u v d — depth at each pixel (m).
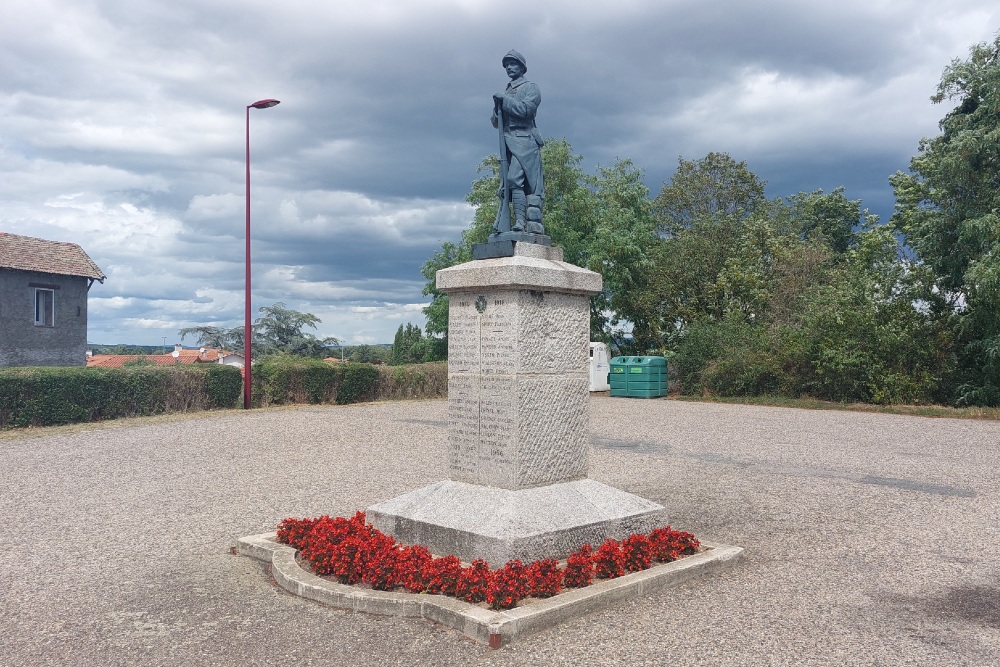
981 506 9.93
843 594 6.30
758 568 7.06
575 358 7.51
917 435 17.83
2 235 28.75
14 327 27.39
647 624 5.56
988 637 5.37
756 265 34.03
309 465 13.14
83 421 19.25
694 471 12.71
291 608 5.93
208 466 13.05
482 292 7.20
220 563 7.22
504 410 6.96
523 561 6.35
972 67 24.39
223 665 4.90
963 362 24.89
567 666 4.83
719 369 29.25
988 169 23.75
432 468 12.83
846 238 47.62
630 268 35.34
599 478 12.06
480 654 5.02
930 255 25.00
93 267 30.53
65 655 5.07
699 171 43.16
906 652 5.09
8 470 12.64
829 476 12.25
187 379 21.75
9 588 6.50
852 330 25.91
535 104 7.89
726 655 5.02
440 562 6.02
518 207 7.77
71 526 8.76
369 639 5.29
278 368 24.36
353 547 6.40
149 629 5.52
